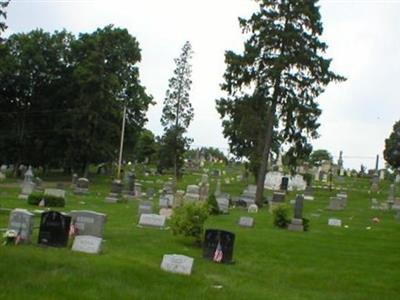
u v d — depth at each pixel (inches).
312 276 631.8
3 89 2618.1
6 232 642.8
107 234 810.8
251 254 746.8
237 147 2393.0
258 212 1397.6
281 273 637.9
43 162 2691.9
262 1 1702.8
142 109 2659.9
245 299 478.0
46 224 644.1
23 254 556.7
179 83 2593.5
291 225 1072.2
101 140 2506.2
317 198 2025.1
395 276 657.6
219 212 1288.1
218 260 663.1
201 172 3198.8
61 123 2501.2
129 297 431.8
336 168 3208.7
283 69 1662.2
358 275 652.1
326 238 963.3
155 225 937.5
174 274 534.0
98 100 2420.0
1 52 2438.5
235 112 1726.1
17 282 437.7
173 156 2568.9
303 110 1679.4
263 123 1745.8
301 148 1717.5
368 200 2090.3
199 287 498.3
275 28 1680.6
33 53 2583.7
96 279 475.2
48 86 2662.4
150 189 1891.0
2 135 2620.6
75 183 2003.0
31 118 2679.6
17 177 2492.6
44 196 1207.6
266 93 1715.1
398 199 1953.7
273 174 2383.1
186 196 1437.0
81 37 2632.9
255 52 1681.8
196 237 778.2
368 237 1015.0
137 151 3432.6
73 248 623.2
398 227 1229.1
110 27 2605.8
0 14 1980.8
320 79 1674.5
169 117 2583.7
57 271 490.3
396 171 3257.9
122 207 1337.4
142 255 660.1
